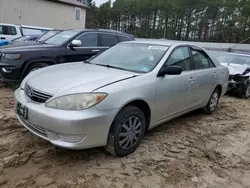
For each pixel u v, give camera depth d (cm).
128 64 392
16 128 392
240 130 482
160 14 4806
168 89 379
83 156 324
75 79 316
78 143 278
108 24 5875
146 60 390
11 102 522
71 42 686
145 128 361
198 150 377
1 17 2006
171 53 404
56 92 289
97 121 282
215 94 551
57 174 284
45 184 265
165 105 383
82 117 273
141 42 452
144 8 5012
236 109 642
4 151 321
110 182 280
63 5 2469
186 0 4450
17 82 629
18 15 2117
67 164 305
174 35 4638
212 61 527
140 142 359
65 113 273
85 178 282
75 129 272
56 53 655
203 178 306
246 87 783
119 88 305
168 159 341
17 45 670
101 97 286
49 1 2333
